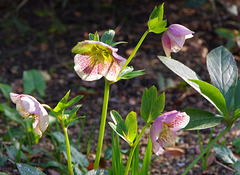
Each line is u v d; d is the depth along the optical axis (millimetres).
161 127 1057
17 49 2006
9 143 1365
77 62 1087
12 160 1315
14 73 1799
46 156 1339
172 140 1073
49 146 1374
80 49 1076
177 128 1071
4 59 1916
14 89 1650
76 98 1102
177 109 1524
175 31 1117
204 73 1701
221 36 1927
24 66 1860
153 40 1994
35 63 1888
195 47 1869
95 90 1655
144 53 1887
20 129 1383
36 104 1061
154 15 1121
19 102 1073
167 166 1322
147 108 1110
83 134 1432
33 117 1073
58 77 1770
